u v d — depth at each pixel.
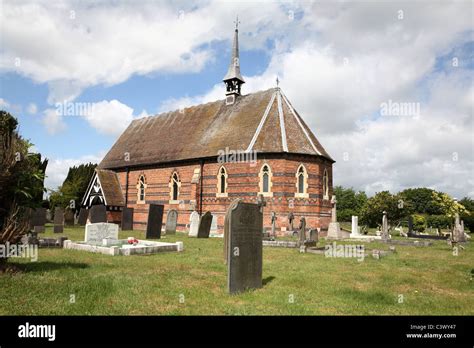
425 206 65.62
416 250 18.78
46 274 9.11
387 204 34.62
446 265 13.09
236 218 8.08
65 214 37.78
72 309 6.40
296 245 18.67
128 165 37.44
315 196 28.19
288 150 27.64
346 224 62.72
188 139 34.62
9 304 6.54
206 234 23.56
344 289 8.56
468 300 7.94
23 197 9.86
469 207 62.84
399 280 9.95
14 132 9.97
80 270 9.91
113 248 13.75
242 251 8.17
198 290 8.05
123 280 8.65
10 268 9.40
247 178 28.33
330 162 31.12
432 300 7.84
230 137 30.89
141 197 36.50
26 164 9.84
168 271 10.27
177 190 33.44
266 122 29.95
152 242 17.39
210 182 30.48
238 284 8.01
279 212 26.92
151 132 40.47
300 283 9.15
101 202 37.25
